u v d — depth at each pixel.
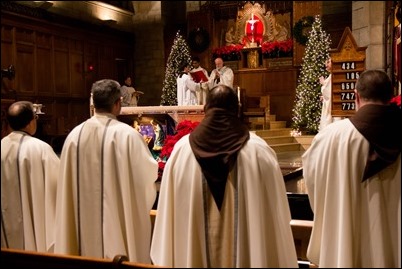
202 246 2.46
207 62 13.80
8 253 2.70
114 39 13.42
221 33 13.82
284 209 2.50
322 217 2.54
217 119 2.49
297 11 12.87
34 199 3.10
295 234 3.29
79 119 9.28
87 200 2.92
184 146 2.57
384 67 9.91
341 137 2.45
